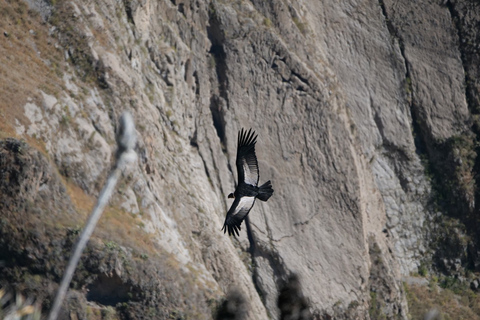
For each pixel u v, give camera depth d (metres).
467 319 100.06
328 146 99.62
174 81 94.06
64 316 65.50
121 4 91.56
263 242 93.19
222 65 98.38
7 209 67.19
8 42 79.25
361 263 96.00
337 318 91.94
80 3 87.06
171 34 95.88
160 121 89.25
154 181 82.56
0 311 18.33
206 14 99.44
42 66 80.56
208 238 85.50
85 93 81.88
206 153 94.88
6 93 74.69
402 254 104.94
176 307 71.44
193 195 87.94
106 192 13.30
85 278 67.94
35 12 83.81
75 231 68.69
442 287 103.94
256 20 101.19
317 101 100.50
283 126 98.44
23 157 68.62
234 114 97.00
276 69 100.06
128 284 69.94
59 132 77.19
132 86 86.44
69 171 75.62
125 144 13.41
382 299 96.62
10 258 66.50
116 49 87.25
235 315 76.88
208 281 78.44
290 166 97.38
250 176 28.36
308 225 95.88
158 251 75.38
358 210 98.31
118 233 72.62
